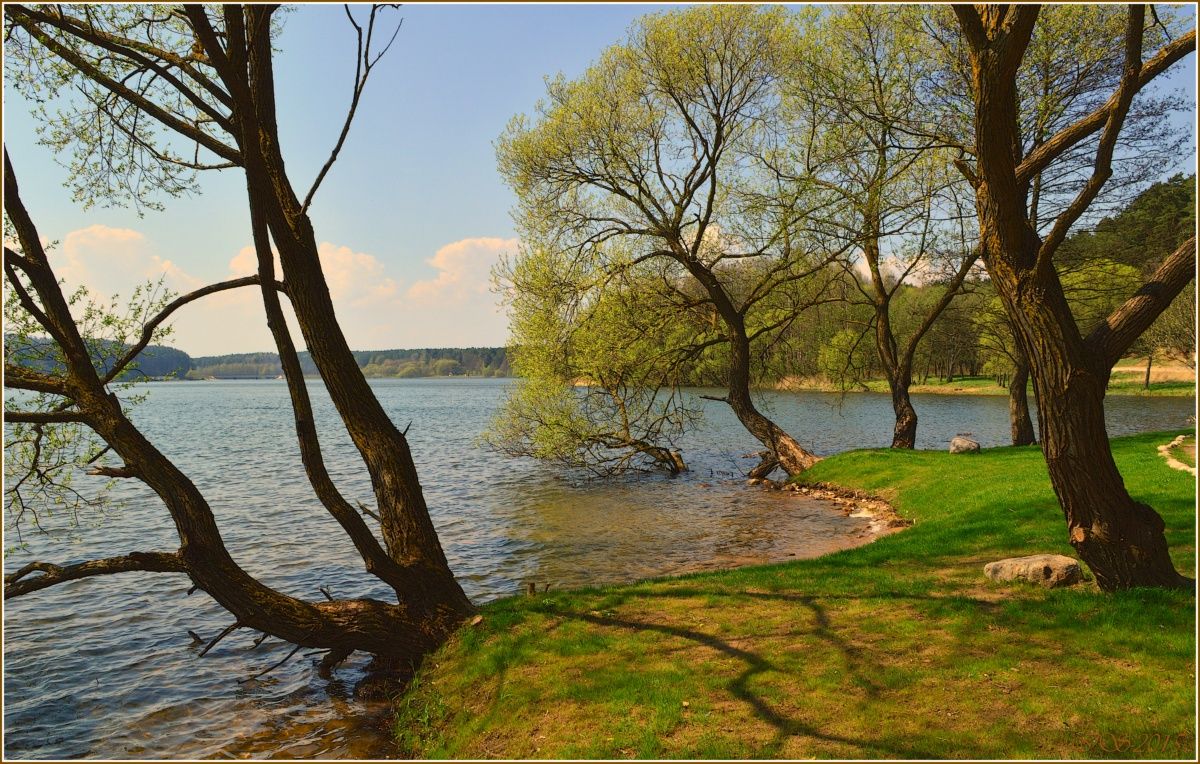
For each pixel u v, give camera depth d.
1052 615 8.52
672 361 28.17
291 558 17.41
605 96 24.12
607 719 7.31
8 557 18.14
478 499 25.03
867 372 33.41
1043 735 6.12
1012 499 15.82
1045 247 8.25
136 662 11.20
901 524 18.14
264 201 8.17
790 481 25.81
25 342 8.41
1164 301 8.27
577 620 10.04
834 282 28.22
